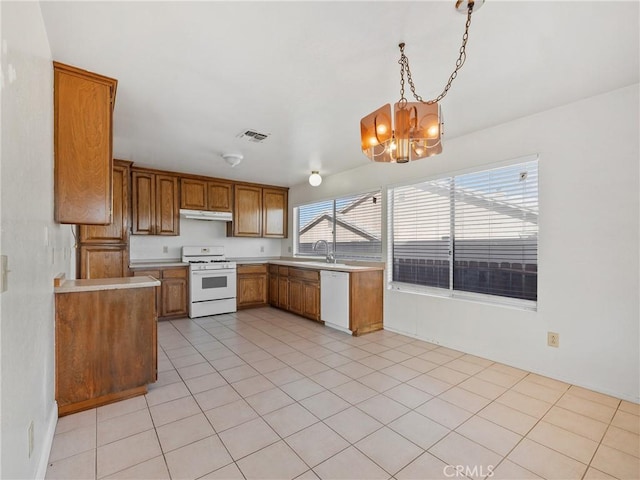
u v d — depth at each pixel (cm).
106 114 202
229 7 143
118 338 221
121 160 399
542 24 155
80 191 193
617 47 174
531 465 157
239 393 231
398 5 142
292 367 279
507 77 206
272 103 243
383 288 400
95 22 152
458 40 168
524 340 270
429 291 353
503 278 288
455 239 326
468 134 310
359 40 168
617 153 223
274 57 183
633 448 170
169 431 185
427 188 353
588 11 146
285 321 445
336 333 384
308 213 551
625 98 220
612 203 225
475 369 272
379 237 409
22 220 114
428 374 262
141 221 445
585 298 237
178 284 461
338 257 478
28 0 122
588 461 160
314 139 325
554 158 252
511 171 282
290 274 490
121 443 173
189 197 488
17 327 108
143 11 145
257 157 392
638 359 215
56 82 186
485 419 197
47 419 168
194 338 364
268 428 188
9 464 99
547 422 194
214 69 196
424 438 178
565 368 247
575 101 240
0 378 89
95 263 378
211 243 546
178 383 248
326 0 139
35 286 136
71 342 205
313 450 168
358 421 195
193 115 265
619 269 222
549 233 255
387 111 186
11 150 100
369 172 421
